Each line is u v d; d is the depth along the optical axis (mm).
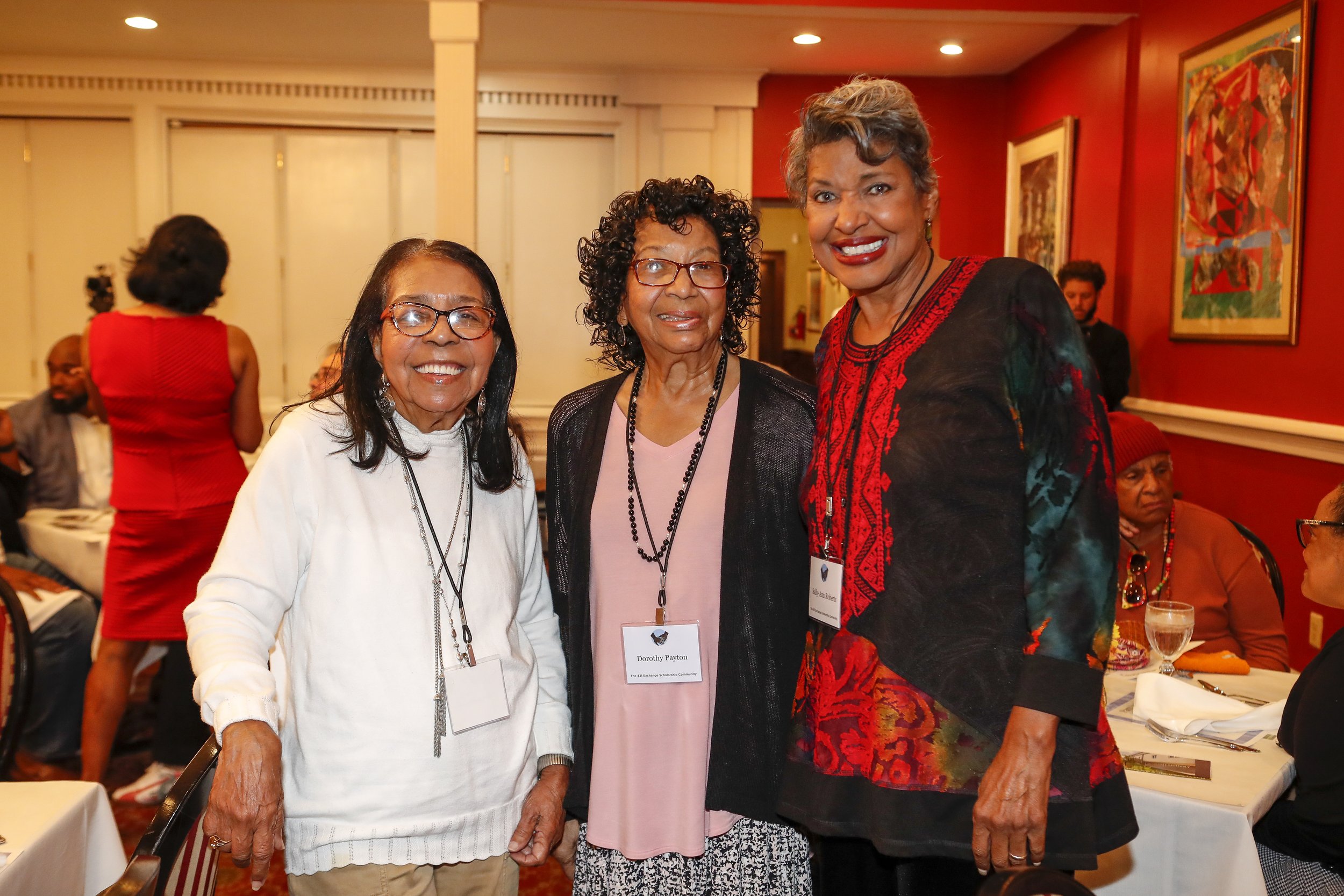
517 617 1563
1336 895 1718
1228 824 1532
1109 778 1296
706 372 1627
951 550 1280
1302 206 3842
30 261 6867
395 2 5180
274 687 1258
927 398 1309
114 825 1562
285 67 6684
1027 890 730
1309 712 1729
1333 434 3662
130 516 2873
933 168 1355
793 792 1445
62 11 5594
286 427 1375
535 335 7219
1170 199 4863
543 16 5453
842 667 1379
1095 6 5141
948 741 1281
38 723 3273
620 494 1599
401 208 7012
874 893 1615
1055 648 1204
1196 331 4621
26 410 3902
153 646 3307
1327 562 1833
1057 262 5973
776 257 8711
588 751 1590
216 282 2922
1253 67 4125
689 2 5047
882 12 5156
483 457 1466
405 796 1302
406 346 1328
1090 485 1228
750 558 1548
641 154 6938
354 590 1322
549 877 2709
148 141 6723
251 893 2568
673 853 1555
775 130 6914
